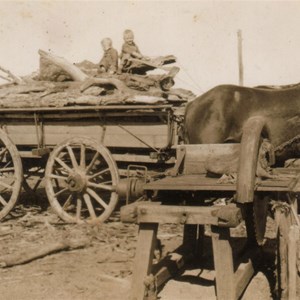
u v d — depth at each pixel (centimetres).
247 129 468
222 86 806
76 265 634
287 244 473
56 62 998
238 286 485
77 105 864
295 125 769
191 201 547
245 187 440
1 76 1025
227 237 449
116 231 798
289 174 530
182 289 538
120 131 858
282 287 470
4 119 955
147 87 916
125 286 553
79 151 916
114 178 834
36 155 888
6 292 542
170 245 723
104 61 1043
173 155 834
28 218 913
